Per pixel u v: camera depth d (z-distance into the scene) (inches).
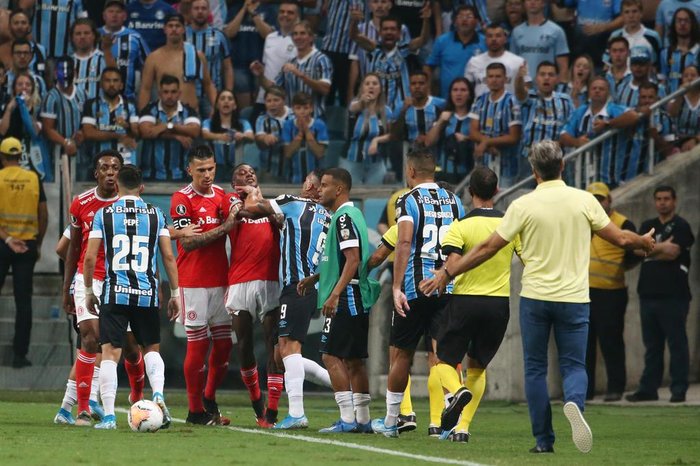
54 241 2349.9
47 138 2345.0
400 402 1258.0
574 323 1020.5
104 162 1360.7
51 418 1501.0
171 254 1295.5
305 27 2464.3
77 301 1352.1
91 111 2321.6
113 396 1295.5
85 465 887.7
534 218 1025.5
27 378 2245.3
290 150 2351.1
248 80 2522.1
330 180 1301.7
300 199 1375.5
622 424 1568.7
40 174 2346.2
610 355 2022.6
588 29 2546.8
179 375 2261.3
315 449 1055.0
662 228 2009.1
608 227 1030.4
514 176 2354.8
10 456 953.5
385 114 2380.7
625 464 975.0
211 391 1439.5
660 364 2017.7
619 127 2260.1
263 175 2349.9
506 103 2346.2
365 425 1320.1
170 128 2309.3
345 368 1318.9
